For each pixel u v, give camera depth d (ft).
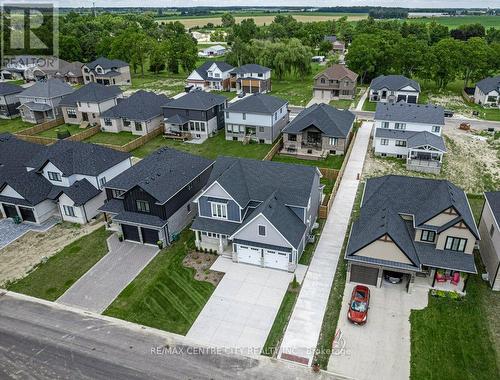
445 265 102.73
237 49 366.02
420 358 86.63
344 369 84.74
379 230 103.96
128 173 137.59
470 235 103.30
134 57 380.37
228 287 108.99
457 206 105.81
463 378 81.92
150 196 122.93
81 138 219.41
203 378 83.35
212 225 123.34
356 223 119.14
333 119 193.16
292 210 121.60
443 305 100.53
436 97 291.79
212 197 122.31
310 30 550.36
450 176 169.48
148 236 128.16
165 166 139.23
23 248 129.39
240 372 84.58
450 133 217.15
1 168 153.28
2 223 143.64
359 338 92.17
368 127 228.63
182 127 218.18
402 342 90.68
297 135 192.54
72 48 422.41
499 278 103.45
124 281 112.47
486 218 117.29
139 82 363.97
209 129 216.54
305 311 100.37
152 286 110.01
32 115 251.19
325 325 96.02
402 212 116.26
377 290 106.11
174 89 330.54
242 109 204.64
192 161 147.33
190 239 130.72
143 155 196.03
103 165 151.02
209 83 332.19
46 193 144.36
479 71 298.15
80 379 83.76
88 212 143.02
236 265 117.80
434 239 108.99
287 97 299.99
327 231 132.87
